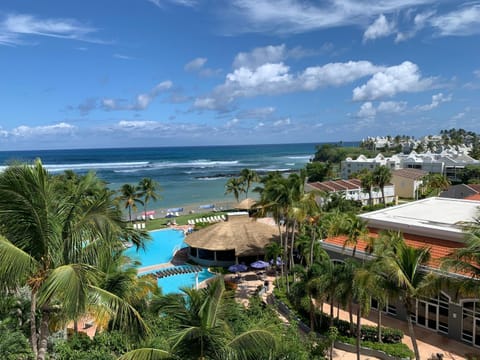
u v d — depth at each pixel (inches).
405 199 3176.7
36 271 354.9
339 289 693.3
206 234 1487.5
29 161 368.5
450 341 795.4
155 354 379.2
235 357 381.1
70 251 371.2
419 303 870.4
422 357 730.8
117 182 4239.7
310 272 788.6
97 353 497.0
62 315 394.3
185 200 3265.3
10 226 347.6
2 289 356.5
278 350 445.1
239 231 1478.8
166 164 7332.7
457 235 890.7
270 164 7460.6
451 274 775.1
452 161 3870.6
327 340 651.5
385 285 626.8
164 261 1542.8
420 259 637.3
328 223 1031.6
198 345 379.2
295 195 1087.6
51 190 377.1
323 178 3762.3
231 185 2637.8
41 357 377.4
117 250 495.8
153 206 2967.5
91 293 379.2
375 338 787.4
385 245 702.5
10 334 445.4
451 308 802.8
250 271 1360.7
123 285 519.5
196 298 410.6
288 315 946.1
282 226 1598.2
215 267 1423.5
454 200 1412.4
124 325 406.3
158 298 435.8
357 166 4156.0
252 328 429.7
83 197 418.9
